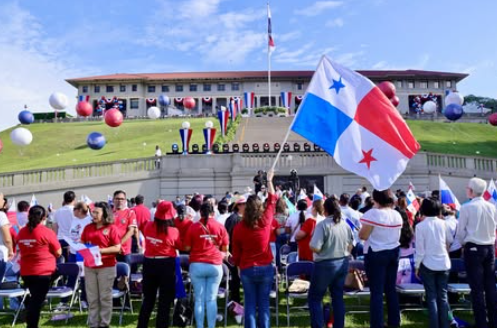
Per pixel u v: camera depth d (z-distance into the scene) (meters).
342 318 6.13
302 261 7.68
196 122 56.19
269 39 50.19
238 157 26.00
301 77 92.25
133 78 94.38
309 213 8.46
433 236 6.35
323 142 6.71
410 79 91.00
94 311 6.46
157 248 6.52
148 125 54.59
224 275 8.60
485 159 26.59
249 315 5.72
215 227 6.59
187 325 7.44
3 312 8.16
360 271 7.99
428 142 39.78
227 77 93.44
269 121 49.56
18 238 6.53
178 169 26.27
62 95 43.53
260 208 5.92
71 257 9.25
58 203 25.81
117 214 8.65
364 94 6.88
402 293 7.76
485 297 6.66
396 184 25.73
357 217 9.45
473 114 62.44
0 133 59.31
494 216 6.65
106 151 39.22
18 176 26.09
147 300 6.46
